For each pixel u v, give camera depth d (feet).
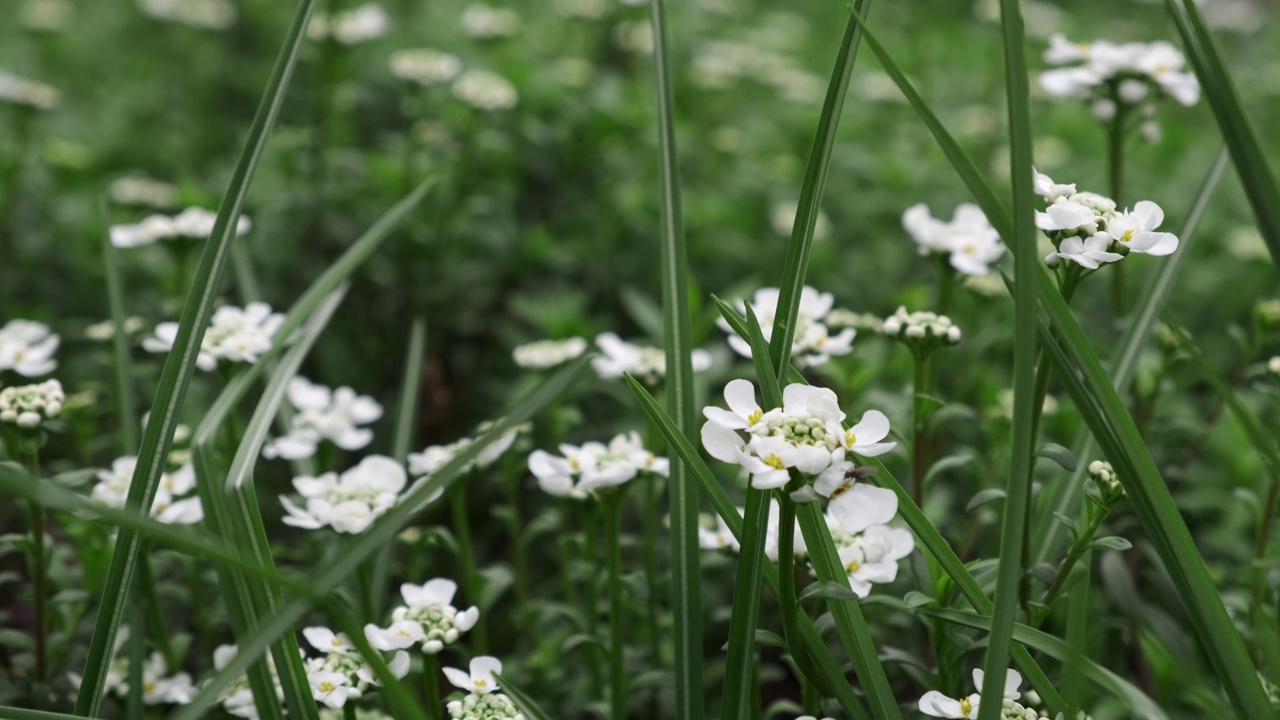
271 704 2.31
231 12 5.37
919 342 2.52
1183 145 4.66
